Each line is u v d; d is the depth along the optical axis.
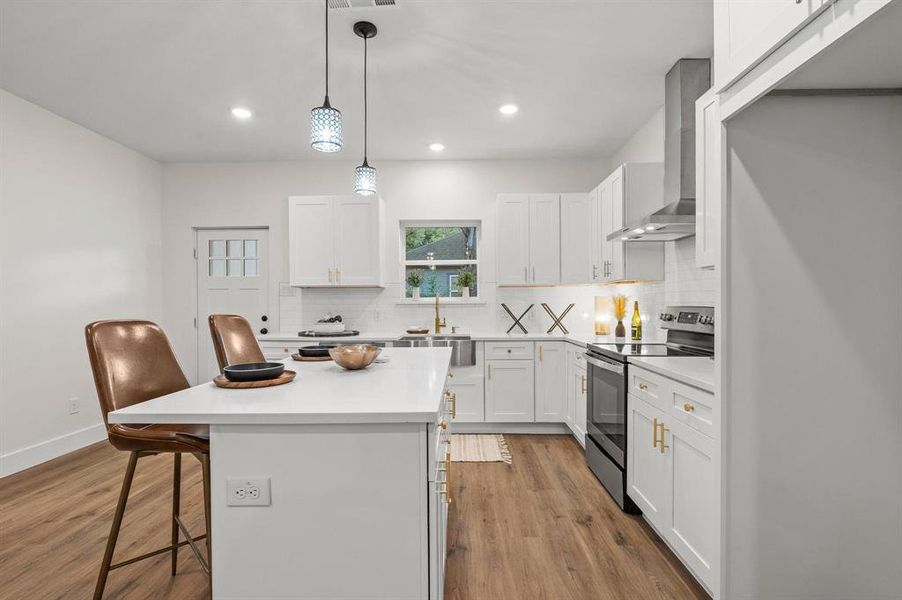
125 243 4.45
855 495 1.52
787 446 1.52
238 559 1.31
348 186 4.89
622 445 2.60
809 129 1.51
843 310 1.52
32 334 3.50
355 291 4.89
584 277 4.34
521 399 4.19
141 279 4.65
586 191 4.81
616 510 2.62
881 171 1.51
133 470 1.76
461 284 4.88
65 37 2.64
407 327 4.86
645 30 2.58
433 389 1.59
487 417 4.19
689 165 2.89
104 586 1.83
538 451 3.70
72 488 2.94
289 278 4.74
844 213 1.52
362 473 1.30
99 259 4.14
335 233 4.52
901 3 0.94
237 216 4.93
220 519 1.31
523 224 4.38
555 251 4.36
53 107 3.58
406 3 2.33
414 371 2.02
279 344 4.36
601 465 2.97
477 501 2.74
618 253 3.57
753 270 1.51
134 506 2.68
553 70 3.02
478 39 2.66
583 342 3.55
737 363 1.51
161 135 4.17
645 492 2.33
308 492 1.30
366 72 3.02
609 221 3.77
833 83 1.44
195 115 3.73
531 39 2.66
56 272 3.71
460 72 3.04
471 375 4.20
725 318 1.51
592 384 3.19
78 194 3.92
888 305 1.52
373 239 4.49
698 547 1.80
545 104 3.53
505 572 2.02
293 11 2.40
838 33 1.08
